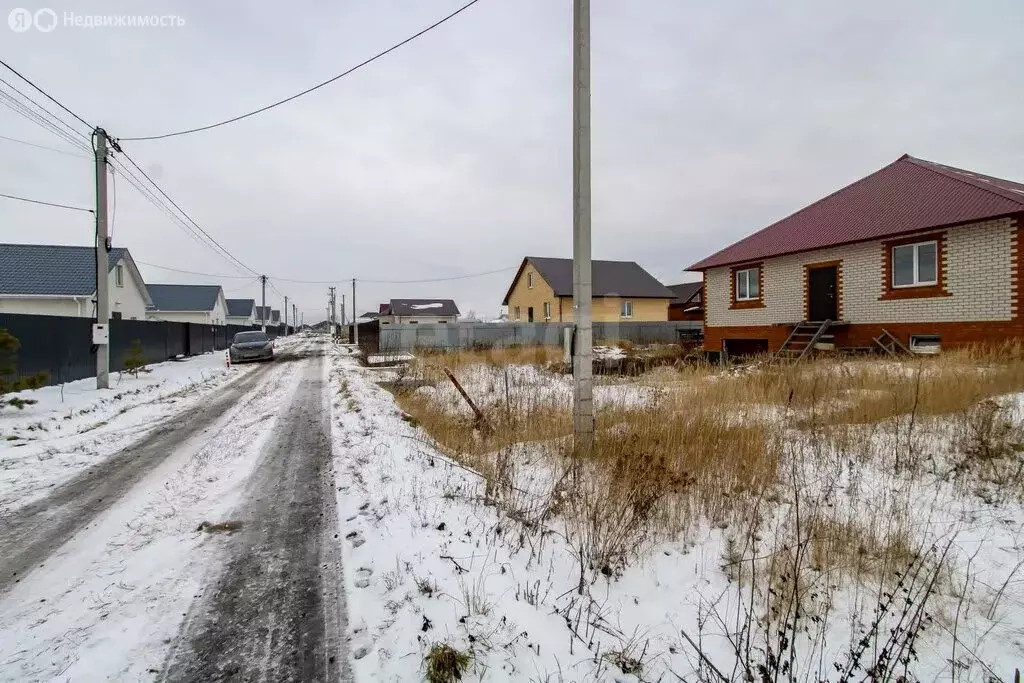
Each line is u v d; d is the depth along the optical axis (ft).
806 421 19.98
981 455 14.47
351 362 71.82
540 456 18.26
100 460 20.16
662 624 8.77
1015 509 12.03
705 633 8.43
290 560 11.46
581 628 8.53
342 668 7.85
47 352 42.34
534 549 11.14
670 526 11.93
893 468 14.98
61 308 71.15
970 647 7.86
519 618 8.67
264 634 8.76
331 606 9.57
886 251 41.06
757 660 7.65
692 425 18.06
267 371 60.03
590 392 17.12
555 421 21.80
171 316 139.03
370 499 14.83
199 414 30.83
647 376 37.17
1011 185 44.11
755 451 15.62
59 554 11.87
